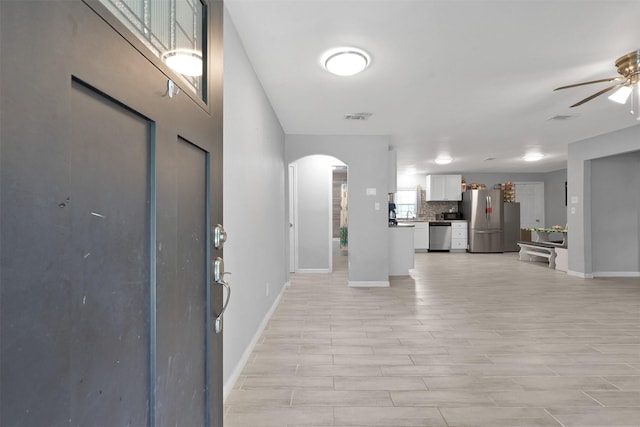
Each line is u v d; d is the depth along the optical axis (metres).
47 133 0.52
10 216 0.46
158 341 0.85
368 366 2.48
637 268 5.86
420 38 2.38
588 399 2.05
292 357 2.64
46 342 0.52
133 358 0.77
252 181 2.78
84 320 0.61
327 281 5.61
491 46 2.50
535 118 4.35
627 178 5.84
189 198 1.07
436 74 2.98
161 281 0.87
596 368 2.45
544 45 2.49
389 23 2.20
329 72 2.92
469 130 4.97
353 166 5.18
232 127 2.20
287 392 2.14
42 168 0.51
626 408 1.96
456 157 7.36
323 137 5.16
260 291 3.13
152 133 0.84
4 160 0.45
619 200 5.84
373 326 3.35
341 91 3.38
